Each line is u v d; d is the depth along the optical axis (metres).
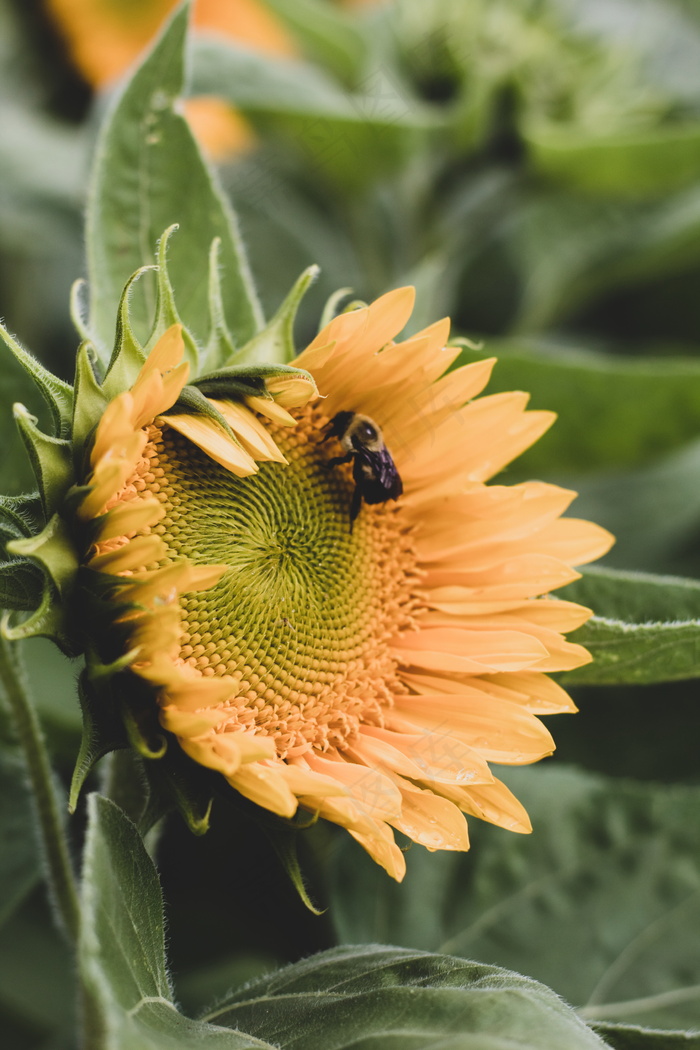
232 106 0.67
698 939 0.59
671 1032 0.52
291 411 0.55
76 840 0.60
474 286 0.77
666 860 0.60
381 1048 0.49
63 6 0.71
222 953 0.62
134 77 0.56
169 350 0.51
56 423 0.51
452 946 0.59
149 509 0.50
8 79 0.73
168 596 0.50
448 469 0.56
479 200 0.71
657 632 0.54
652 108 0.71
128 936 0.48
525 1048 0.48
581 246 0.76
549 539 0.56
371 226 0.73
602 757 0.64
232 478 0.54
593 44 0.71
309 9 0.71
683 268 0.78
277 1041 0.50
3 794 0.58
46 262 0.75
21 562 0.50
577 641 0.54
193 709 0.50
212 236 0.56
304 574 0.55
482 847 0.60
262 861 0.58
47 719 0.60
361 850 0.59
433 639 0.55
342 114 0.67
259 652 0.54
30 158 0.73
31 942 0.64
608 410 0.63
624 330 0.81
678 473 0.72
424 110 0.70
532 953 0.59
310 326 0.74
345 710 0.54
